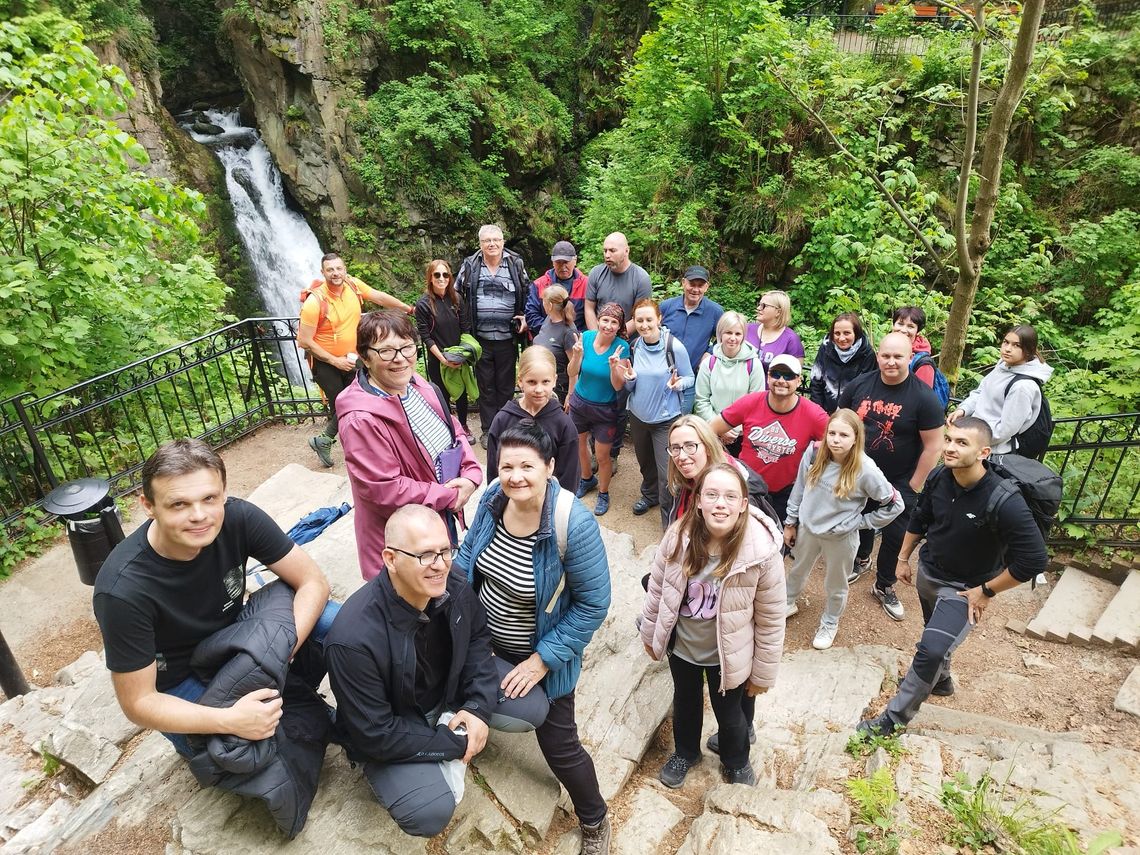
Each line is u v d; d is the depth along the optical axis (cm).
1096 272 958
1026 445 439
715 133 1115
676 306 552
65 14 1201
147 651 207
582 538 235
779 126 1047
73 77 605
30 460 585
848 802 282
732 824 267
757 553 257
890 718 333
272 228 1652
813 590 493
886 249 893
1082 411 726
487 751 286
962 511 323
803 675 394
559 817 275
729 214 1095
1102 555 493
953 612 326
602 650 368
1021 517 302
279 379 787
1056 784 297
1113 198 1014
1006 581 312
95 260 640
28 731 315
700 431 296
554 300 551
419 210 1625
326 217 1644
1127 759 319
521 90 1730
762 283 1088
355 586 379
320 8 1517
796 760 329
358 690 211
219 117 1769
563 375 593
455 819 256
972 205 1036
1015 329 440
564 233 1786
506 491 225
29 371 621
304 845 237
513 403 370
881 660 404
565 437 366
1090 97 1027
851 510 381
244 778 222
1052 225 1028
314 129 1584
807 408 412
